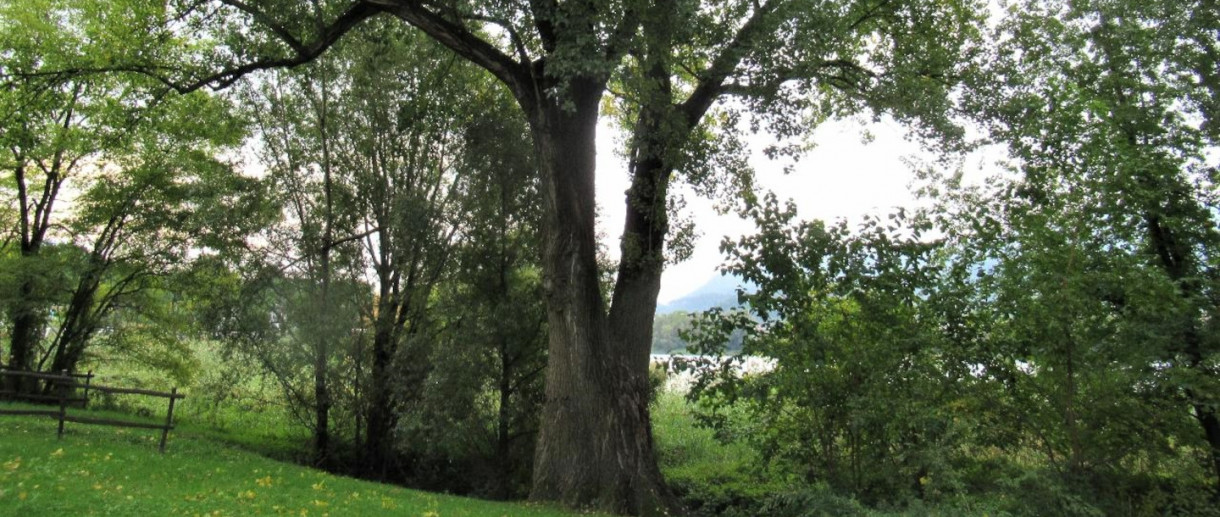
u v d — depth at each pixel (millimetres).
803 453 13445
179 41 17859
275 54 14750
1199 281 11805
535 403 19000
